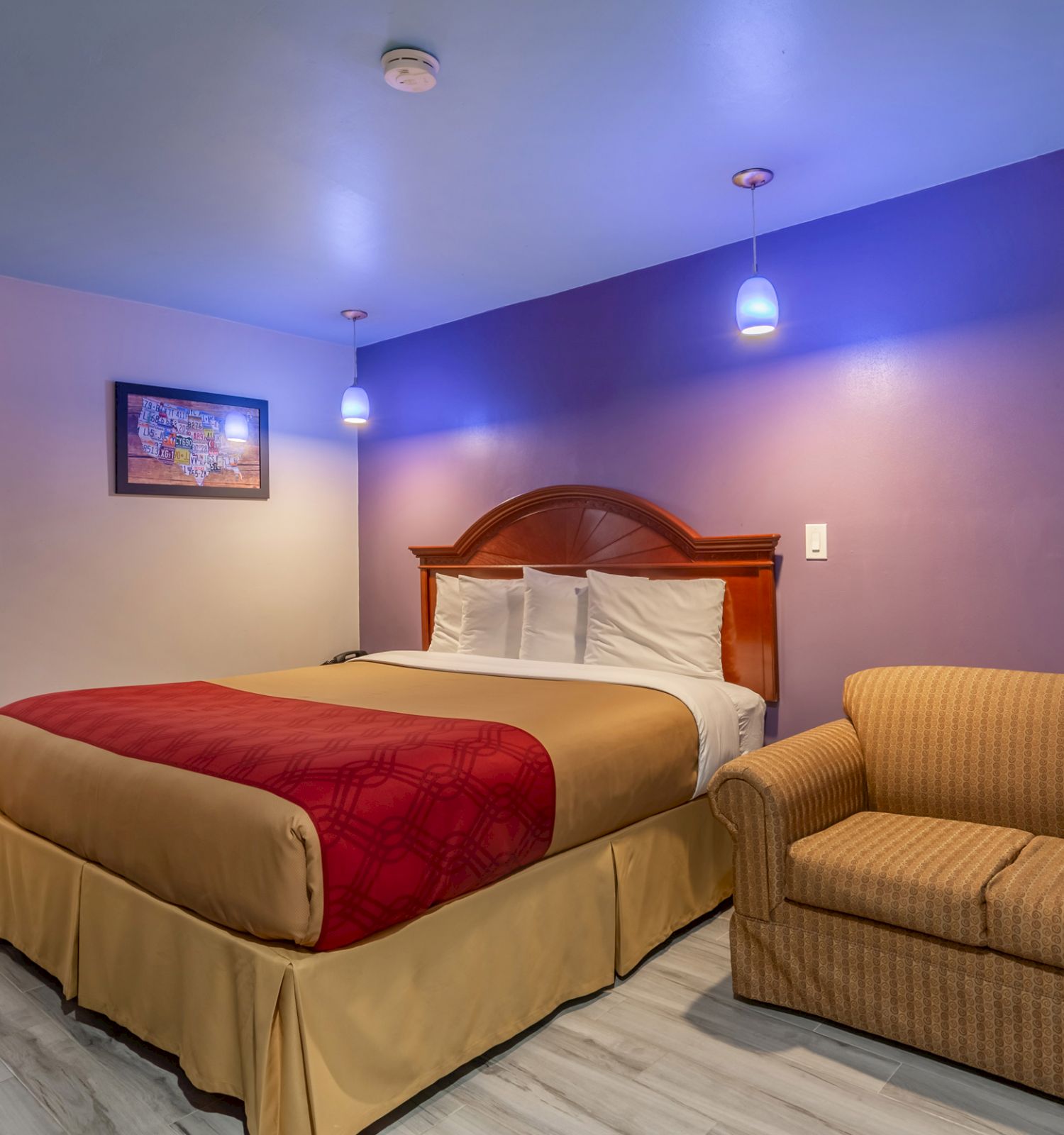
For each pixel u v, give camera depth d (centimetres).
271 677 329
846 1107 173
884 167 267
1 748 248
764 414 323
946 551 282
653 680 285
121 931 197
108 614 385
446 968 184
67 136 239
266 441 442
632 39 197
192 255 335
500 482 416
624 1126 169
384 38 195
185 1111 175
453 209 294
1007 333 269
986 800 226
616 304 367
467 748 200
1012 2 185
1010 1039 174
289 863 158
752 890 211
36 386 363
